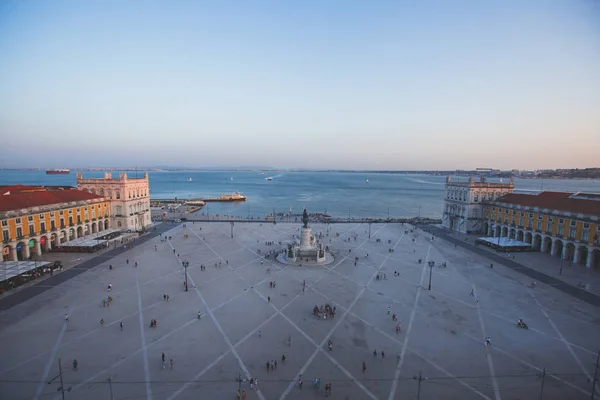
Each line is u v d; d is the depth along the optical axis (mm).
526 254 80938
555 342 40438
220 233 104562
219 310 48562
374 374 34250
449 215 114375
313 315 47344
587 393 31547
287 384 32625
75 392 30891
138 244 87875
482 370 35000
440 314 47906
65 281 59375
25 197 77375
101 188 101500
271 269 68438
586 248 72125
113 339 40156
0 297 51906
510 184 106562
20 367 34406
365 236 102625
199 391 31500
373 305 50906
